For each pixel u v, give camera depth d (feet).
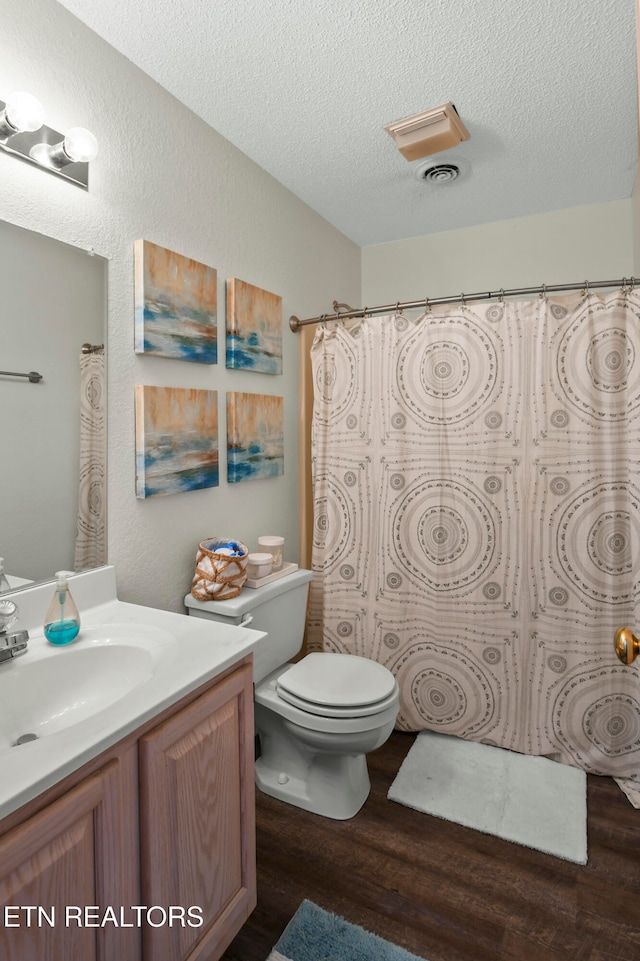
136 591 5.40
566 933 4.37
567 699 6.54
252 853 4.20
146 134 5.41
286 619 6.52
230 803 3.94
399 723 7.38
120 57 5.10
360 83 5.62
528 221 8.98
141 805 3.19
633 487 6.14
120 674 4.05
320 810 5.85
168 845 3.34
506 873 4.99
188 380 5.99
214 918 3.80
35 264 4.37
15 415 4.28
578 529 6.40
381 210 8.74
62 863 2.68
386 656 7.40
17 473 4.30
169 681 3.46
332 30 4.88
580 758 6.50
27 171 4.29
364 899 4.72
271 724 6.31
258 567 6.23
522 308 6.60
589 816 5.75
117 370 5.13
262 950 4.25
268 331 7.24
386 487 7.33
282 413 7.65
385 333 7.32
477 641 6.91
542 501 6.55
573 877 4.93
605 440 6.27
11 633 3.82
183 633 4.30
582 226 8.62
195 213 6.09
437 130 6.14
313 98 5.86
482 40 5.04
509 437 6.66
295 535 8.25
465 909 4.60
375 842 5.41
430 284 9.82
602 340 6.26
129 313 5.24
